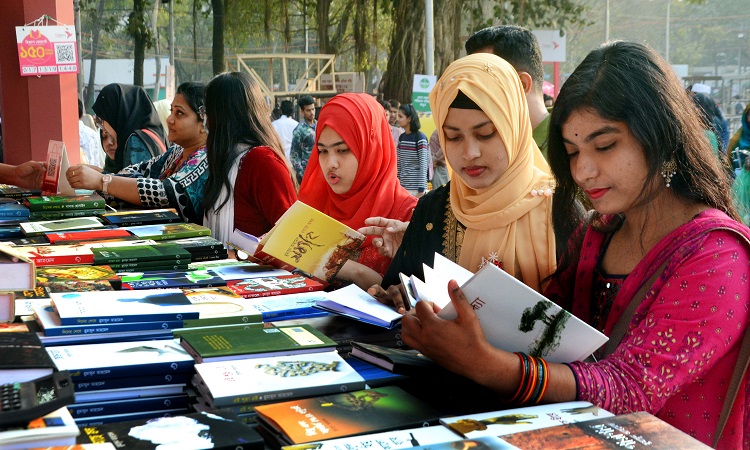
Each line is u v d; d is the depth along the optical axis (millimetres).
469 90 1920
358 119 2678
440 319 1423
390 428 1271
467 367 1400
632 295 1536
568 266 1839
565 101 1529
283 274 2496
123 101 5340
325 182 2947
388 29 10484
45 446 1132
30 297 1956
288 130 8375
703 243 1424
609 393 1374
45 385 1244
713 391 1475
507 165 1999
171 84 8828
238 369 1484
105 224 3277
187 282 2293
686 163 1516
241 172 3420
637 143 1469
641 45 1534
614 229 1697
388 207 2730
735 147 5555
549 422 1273
